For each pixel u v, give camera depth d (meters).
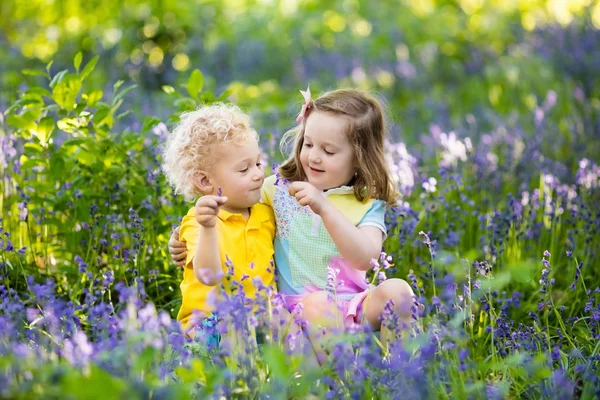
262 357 2.76
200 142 3.21
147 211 4.20
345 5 10.99
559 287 4.29
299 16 10.52
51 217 4.32
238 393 2.56
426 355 2.62
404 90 9.39
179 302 3.80
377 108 3.44
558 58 8.80
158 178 4.26
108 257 4.09
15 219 4.46
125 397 2.17
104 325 2.73
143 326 2.52
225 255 3.25
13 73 8.09
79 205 4.15
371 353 2.61
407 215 4.39
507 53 10.19
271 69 9.81
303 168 3.50
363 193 3.41
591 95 7.85
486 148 6.09
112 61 10.13
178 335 2.78
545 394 2.73
